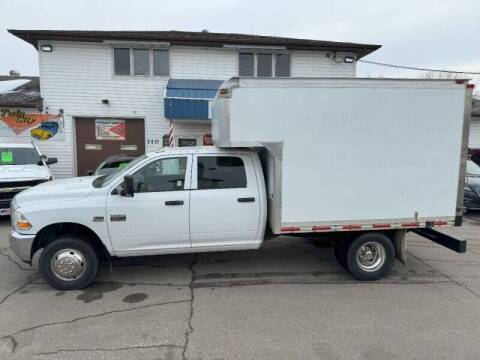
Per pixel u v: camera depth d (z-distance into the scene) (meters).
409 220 4.88
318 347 3.31
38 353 3.19
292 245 6.64
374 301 4.30
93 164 14.16
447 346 3.33
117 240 4.58
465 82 4.75
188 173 4.71
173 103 12.79
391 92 4.63
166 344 3.35
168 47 13.80
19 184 8.09
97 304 4.18
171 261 5.72
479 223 8.84
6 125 13.37
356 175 4.71
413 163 4.79
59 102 13.55
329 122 4.59
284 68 14.48
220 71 14.18
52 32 12.87
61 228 4.63
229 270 5.36
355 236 4.93
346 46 14.08
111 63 13.66
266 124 4.52
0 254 5.97
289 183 4.63
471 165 10.87
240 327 3.67
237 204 4.76
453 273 5.27
